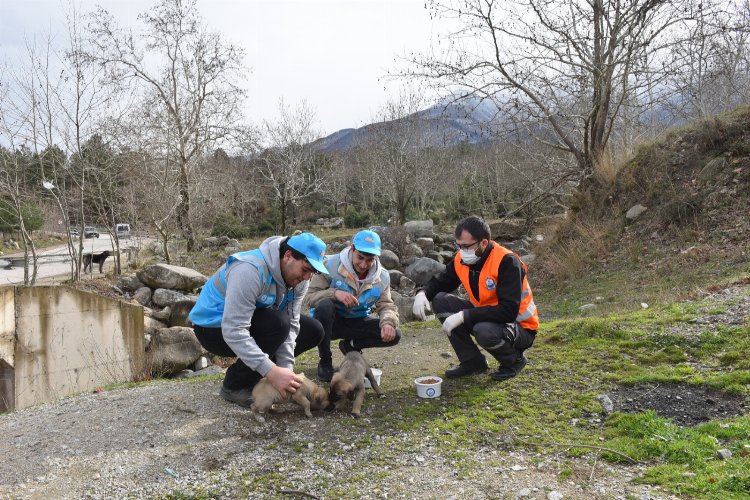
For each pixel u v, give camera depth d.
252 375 4.16
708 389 3.98
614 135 15.52
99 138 16.73
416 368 5.10
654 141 12.01
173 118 19.97
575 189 13.19
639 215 10.88
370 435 3.62
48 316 7.37
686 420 3.62
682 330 5.04
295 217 33.12
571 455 3.24
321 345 4.67
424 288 4.70
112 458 3.44
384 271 4.78
